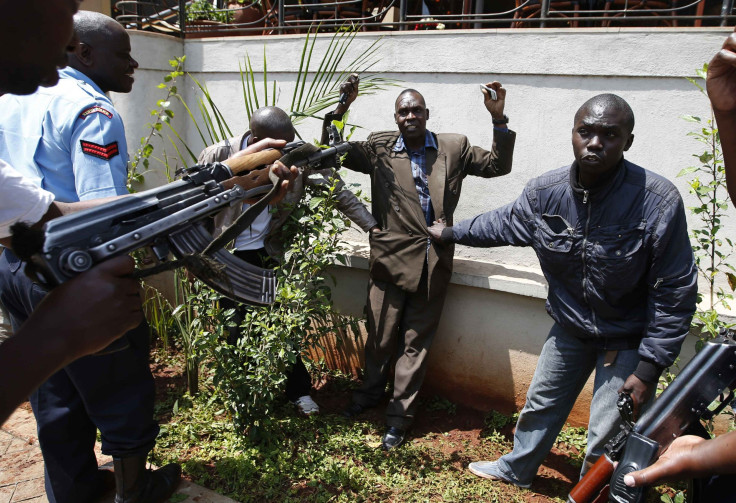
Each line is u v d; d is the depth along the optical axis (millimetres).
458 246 3916
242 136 3322
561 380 2850
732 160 1493
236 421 3270
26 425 3314
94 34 2410
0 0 889
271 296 1729
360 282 3967
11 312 2309
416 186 3389
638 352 2463
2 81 995
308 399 3670
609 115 2260
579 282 2561
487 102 3121
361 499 2863
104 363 2273
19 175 1589
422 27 4746
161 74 4461
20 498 2686
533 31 3477
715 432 3074
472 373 3730
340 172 3428
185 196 1411
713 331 2744
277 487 2918
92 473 2592
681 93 3217
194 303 3211
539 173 3598
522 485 3049
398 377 3439
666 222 2299
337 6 4332
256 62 4344
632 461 1598
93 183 2176
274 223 3391
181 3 4574
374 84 3965
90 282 967
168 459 3053
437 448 3389
